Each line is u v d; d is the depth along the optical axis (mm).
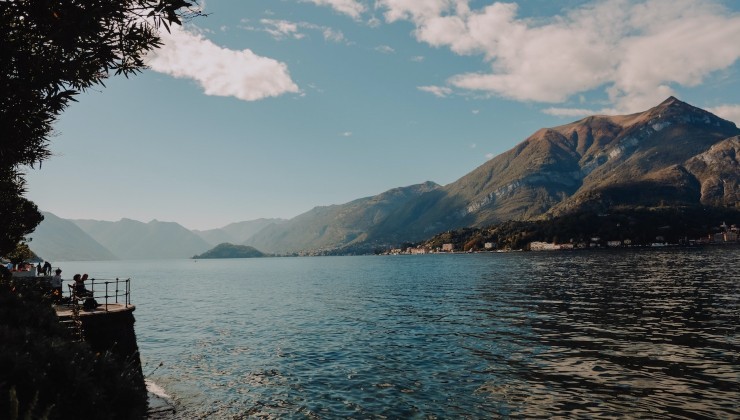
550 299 58062
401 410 20203
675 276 85000
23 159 12305
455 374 25281
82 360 9680
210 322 49656
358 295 76188
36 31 9891
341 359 30172
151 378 27016
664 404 19391
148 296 85125
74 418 8398
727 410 18422
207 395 23500
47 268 42938
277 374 27062
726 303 47375
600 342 31516
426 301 62750
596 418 18281
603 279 85500
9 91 9867
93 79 11133
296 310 58406
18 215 30906
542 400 20562
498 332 36906
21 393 7754
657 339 31703
